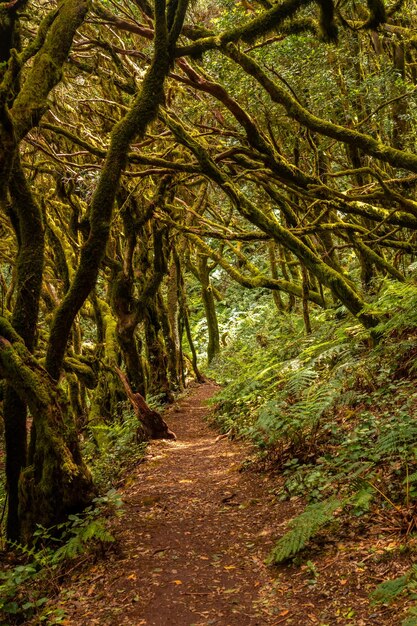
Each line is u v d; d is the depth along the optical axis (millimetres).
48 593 5082
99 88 13109
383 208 10156
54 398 6320
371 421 6684
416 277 10273
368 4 6801
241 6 8758
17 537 6883
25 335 6879
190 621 4223
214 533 5715
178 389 18219
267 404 7379
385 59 10211
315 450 6840
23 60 6832
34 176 11930
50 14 7020
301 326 16672
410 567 4109
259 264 27109
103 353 14812
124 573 5066
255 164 9586
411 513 4699
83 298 6859
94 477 9266
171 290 18547
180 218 14992
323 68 9188
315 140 11328
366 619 3752
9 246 15500
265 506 6164
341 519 5094
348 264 17750
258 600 4359
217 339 22438
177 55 7230
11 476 6926
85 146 9750
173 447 10266
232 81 9250
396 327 8648
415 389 7211
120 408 13398
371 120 10039
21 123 6402
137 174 9961
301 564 4664
